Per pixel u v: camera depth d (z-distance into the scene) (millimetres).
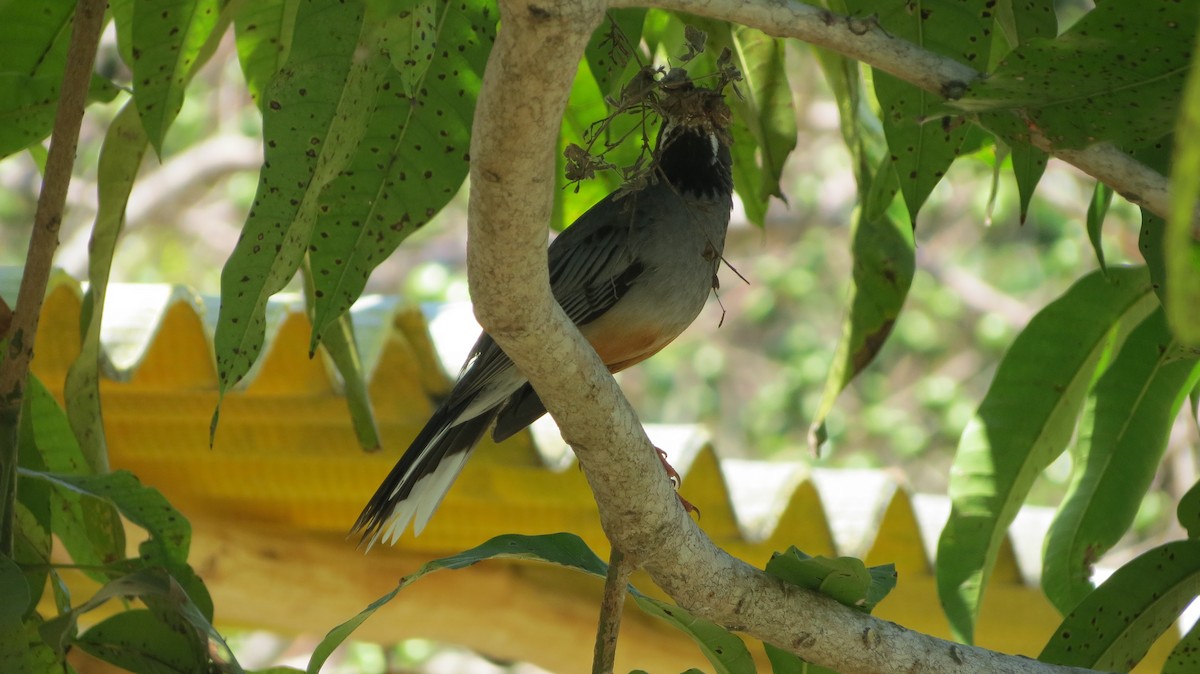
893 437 24188
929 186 5262
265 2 6840
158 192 25750
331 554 10273
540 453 9102
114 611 10234
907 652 5082
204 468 9711
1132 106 4371
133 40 6461
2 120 6590
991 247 25641
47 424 6812
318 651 5090
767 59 7594
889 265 7371
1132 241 23750
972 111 4367
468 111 5625
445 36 5637
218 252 26312
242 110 26688
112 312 8141
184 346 8359
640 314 7535
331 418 8984
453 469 7004
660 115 5863
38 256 5512
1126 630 5863
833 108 25922
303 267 6641
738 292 27141
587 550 5383
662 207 7480
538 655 11219
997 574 10453
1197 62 1954
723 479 9180
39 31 6504
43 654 6164
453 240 26297
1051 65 4258
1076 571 7117
